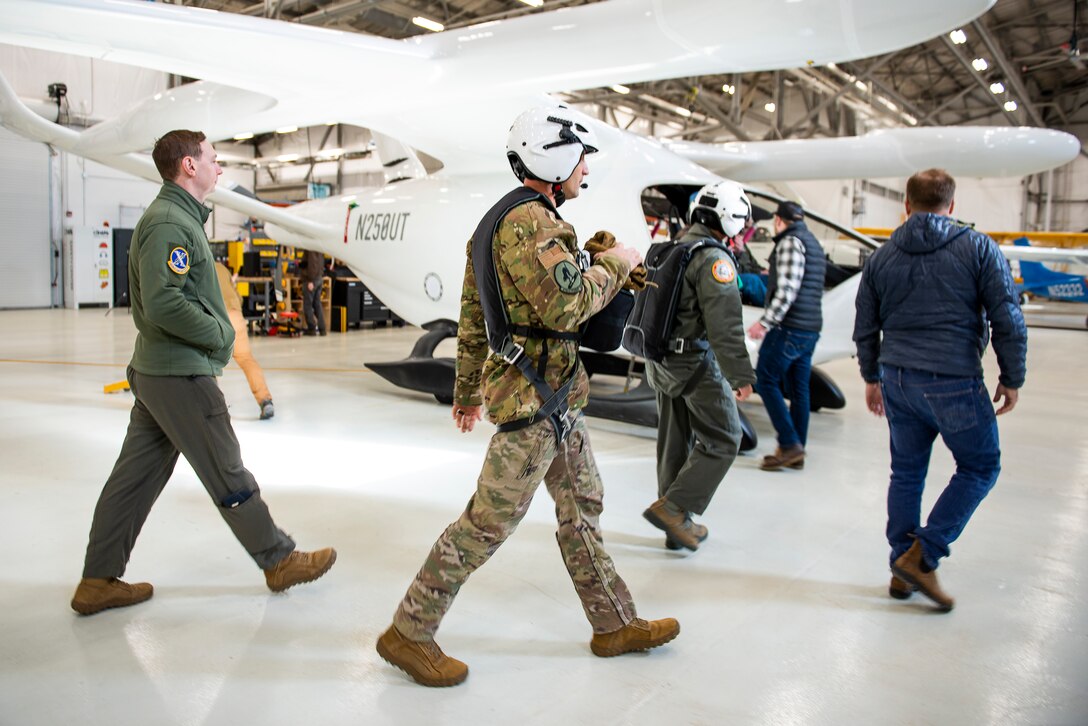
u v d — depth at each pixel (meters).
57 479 3.26
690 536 2.56
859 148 6.43
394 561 2.43
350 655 1.83
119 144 5.51
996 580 2.39
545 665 1.80
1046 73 22.66
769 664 1.83
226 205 5.93
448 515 2.91
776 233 3.67
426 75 3.80
